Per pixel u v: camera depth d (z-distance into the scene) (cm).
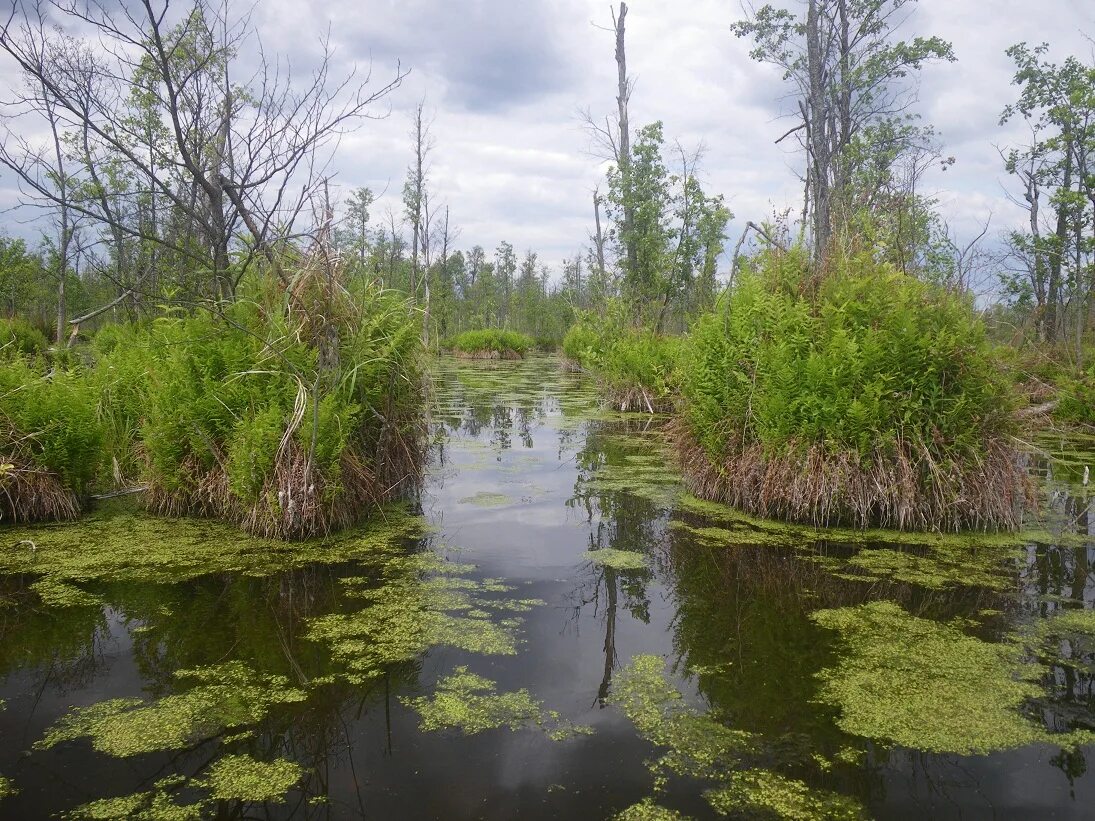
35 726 288
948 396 572
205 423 573
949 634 386
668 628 394
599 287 2125
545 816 237
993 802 246
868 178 1450
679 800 247
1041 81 1736
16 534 534
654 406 1342
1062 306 1775
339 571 475
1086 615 411
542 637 381
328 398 550
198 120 680
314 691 321
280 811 238
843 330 587
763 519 611
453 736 287
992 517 574
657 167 1858
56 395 570
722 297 702
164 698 312
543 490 722
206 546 515
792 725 297
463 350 3378
